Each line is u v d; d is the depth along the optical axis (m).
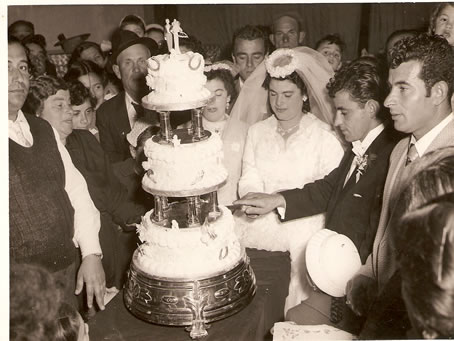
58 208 1.67
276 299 1.61
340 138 1.81
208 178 1.32
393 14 1.78
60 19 1.81
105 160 1.81
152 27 1.88
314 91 1.80
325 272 1.57
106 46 1.93
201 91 1.32
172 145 1.32
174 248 1.36
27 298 1.60
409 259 1.45
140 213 1.84
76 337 1.64
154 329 1.37
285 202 1.77
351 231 1.75
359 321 1.58
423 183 1.48
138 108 1.89
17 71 1.68
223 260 1.39
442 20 1.75
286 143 1.83
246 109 1.87
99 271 1.71
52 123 1.73
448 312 1.42
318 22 1.81
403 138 1.66
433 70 1.57
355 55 1.83
